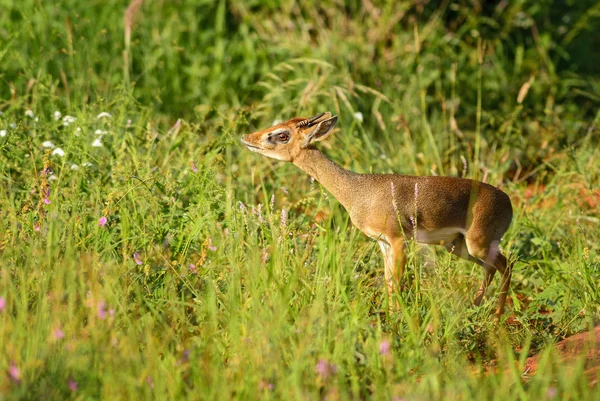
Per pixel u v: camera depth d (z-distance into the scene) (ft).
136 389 23.61
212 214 34.50
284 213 32.81
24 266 29.94
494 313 36.32
